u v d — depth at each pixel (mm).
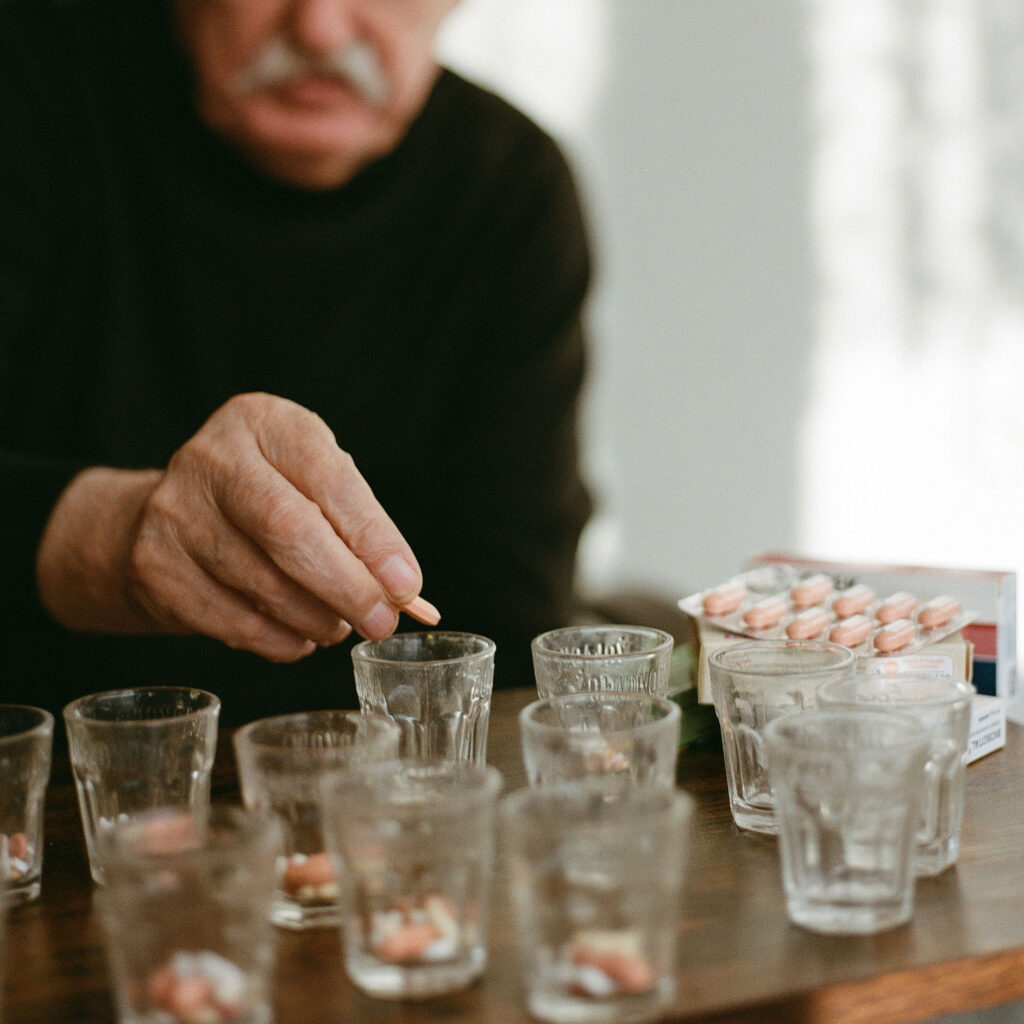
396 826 592
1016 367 2578
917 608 980
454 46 2080
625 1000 565
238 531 876
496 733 983
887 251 2469
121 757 734
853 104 2391
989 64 2459
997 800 835
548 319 2021
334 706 1535
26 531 1180
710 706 955
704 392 2371
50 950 659
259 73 1725
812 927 646
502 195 1948
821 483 2498
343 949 648
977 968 616
